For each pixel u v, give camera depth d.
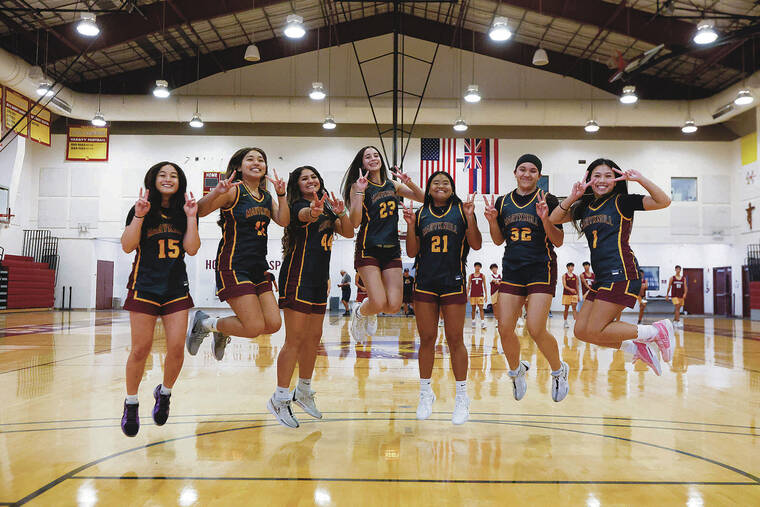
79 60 17.05
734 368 5.71
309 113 17.88
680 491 2.08
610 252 3.21
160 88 14.95
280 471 2.30
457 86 19.00
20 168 17.30
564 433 2.98
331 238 3.40
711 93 18.47
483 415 3.44
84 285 19.17
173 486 2.10
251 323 3.09
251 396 4.00
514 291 3.35
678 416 3.41
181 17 14.59
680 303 12.91
